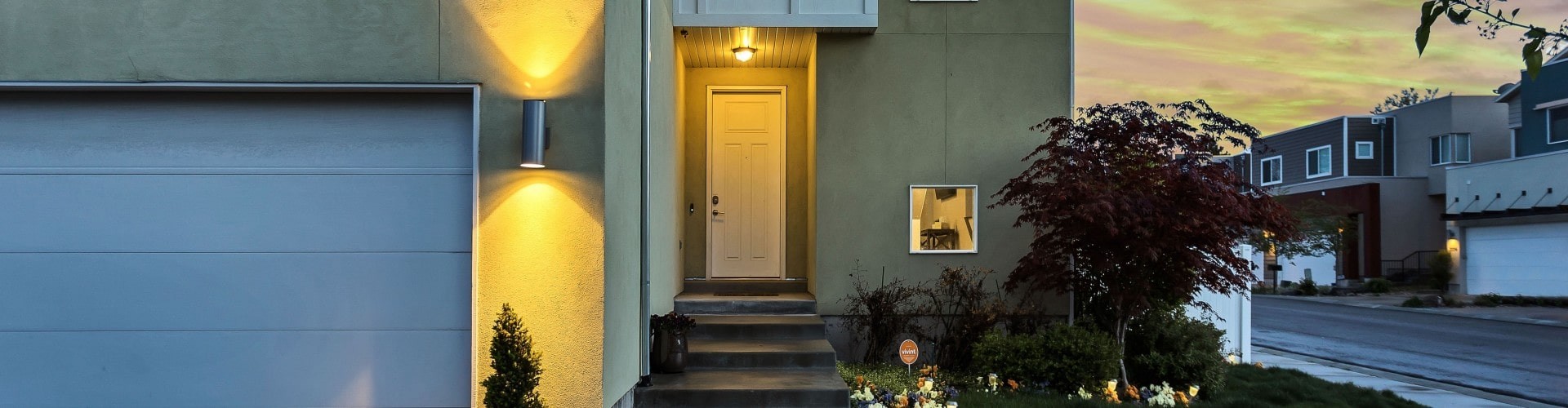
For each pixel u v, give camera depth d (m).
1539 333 16.41
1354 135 33.81
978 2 9.17
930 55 9.12
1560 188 23.17
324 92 5.54
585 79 5.41
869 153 9.09
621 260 5.90
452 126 5.57
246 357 5.51
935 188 9.09
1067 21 9.17
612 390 5.62
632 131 6.32
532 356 5.16
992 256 9.05
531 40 5.43
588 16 5.44
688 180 10.13
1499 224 25.09
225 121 5.56
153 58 5.39
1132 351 8.38
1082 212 7.29
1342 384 9.31
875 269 9.04
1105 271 7.75
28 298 5.50
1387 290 28.28
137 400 5.50
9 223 5.52
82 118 5.54
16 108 5.54
